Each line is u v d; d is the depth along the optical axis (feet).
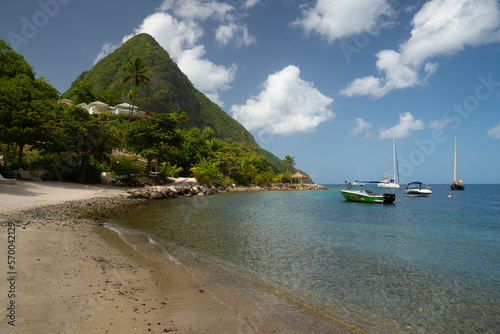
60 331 11.69
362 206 107.34
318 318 17.19
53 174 94.84
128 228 42.80
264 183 249.34
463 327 17.06
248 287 21.83
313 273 26.09
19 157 81.41
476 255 34.91
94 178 106.42
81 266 21.12
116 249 29.12
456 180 276.62
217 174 183.21
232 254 31.50
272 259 30.22
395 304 19.98
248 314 16.84
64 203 56.49
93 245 28.96
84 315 13.60
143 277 21.54
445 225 61.52
